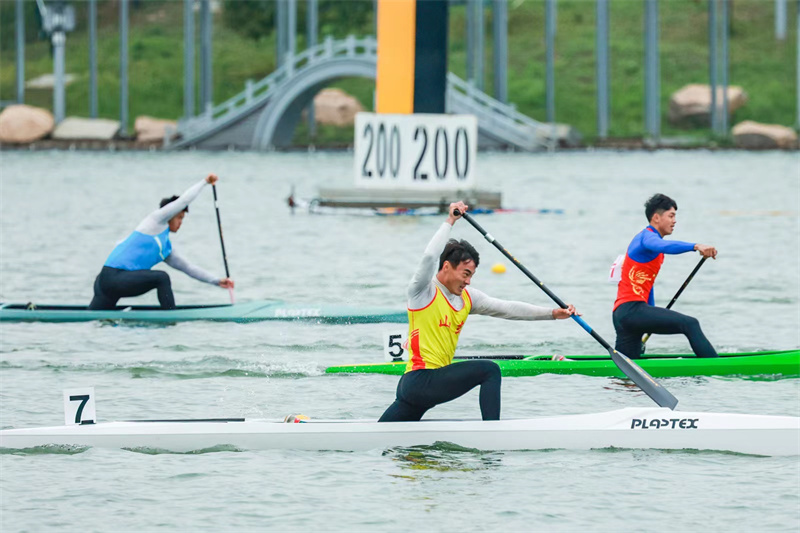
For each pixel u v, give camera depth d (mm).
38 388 40312
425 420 32625
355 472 30469
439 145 113562
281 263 77562
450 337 31688
